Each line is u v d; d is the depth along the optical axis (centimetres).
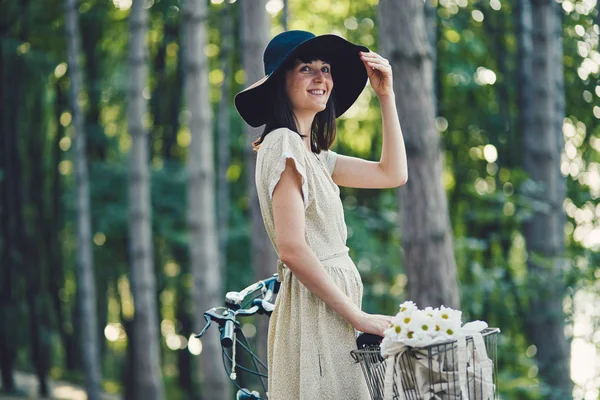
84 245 1597
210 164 1270
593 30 1522
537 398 1124
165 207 1848
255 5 980
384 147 365
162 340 2292
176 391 2247
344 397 319
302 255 311
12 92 1884
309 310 324
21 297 1969
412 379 288
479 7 1591
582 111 1570
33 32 1797
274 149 321
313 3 1820
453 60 1550
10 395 1997
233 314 375
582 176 1589
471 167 1653
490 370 282
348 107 373
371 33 1766
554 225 1236
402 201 761
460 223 1454
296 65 333
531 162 1247
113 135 2169
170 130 2011
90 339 1617
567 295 1169
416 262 757
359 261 1373
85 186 1589
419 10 749
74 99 1551
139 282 1460
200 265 1279
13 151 1923
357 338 315
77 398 2067
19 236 1955
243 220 1919
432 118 752
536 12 1241
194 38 1238
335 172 366
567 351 1212
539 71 1238
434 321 286
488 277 1145
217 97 1955
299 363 325
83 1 1834
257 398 380
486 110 1616
